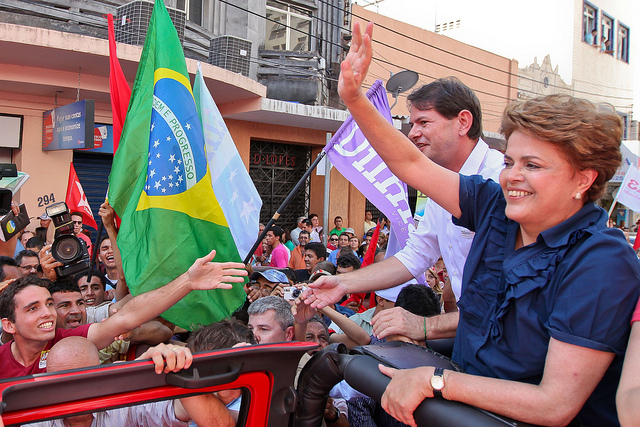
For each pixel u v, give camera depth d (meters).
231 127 11.91
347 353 1.68
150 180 3.24
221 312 3.15
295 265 8.21
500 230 1.59
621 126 1.37
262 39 13.23
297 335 3.06
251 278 4.39
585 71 25.34
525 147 1.37
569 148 1.31
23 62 8.31
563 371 1.22
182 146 3.34
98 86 9.10
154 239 3.15
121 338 3.24
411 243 2.57
